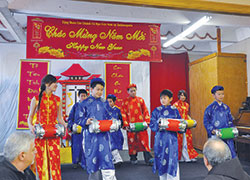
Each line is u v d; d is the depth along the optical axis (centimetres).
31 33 386
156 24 429
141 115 450
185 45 731
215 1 367
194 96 631
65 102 526
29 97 582
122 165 442
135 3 341
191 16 460
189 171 390
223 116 324
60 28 396
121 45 413
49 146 262
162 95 298
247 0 383
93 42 404
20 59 589
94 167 254
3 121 573
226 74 536
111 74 624
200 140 592
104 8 430
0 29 547
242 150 478
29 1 396
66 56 394
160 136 288
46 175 254
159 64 693
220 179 106
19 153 112
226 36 636
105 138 263
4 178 104
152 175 365
